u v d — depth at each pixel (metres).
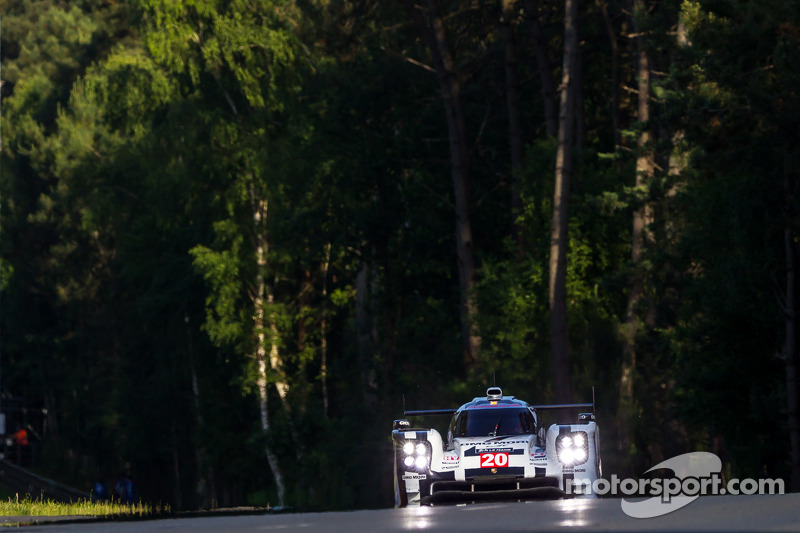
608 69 168.00
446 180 162.88
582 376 116.06
